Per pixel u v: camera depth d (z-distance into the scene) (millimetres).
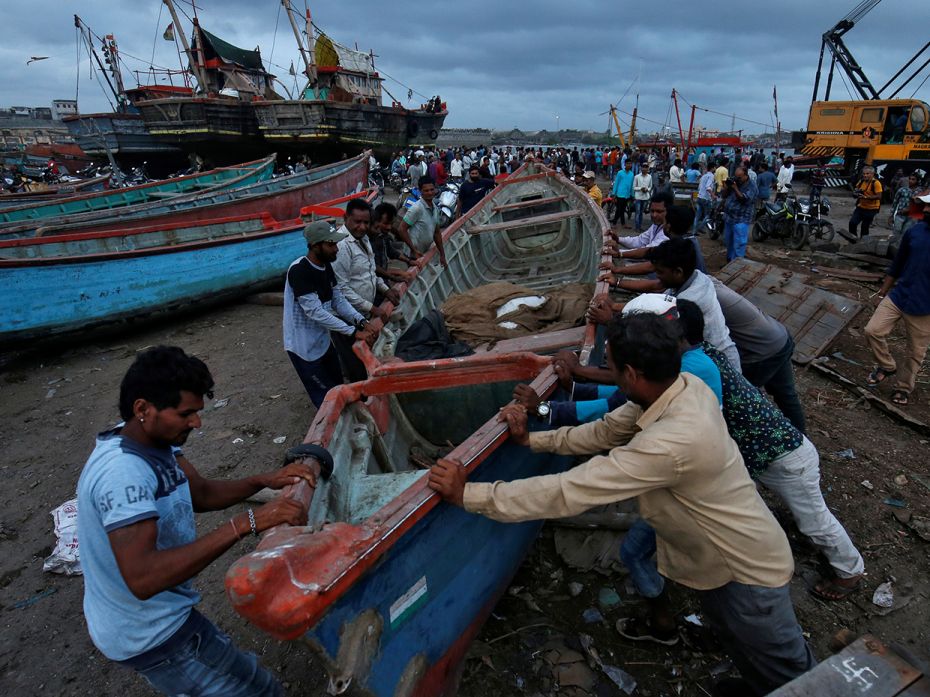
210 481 2197
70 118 25891
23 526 4246
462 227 8133
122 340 8062
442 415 4340
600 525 3648
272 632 1639
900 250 5004
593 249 7250
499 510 2037
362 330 4398
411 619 2230
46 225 8812
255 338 7906
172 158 27625
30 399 6316
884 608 3150
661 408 1970
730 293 3838
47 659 3172
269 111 23406
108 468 1678
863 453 4488
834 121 20594
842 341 6719
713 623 2279
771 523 2059
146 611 1822
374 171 22594
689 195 15195
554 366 3141
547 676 2834
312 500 2361
